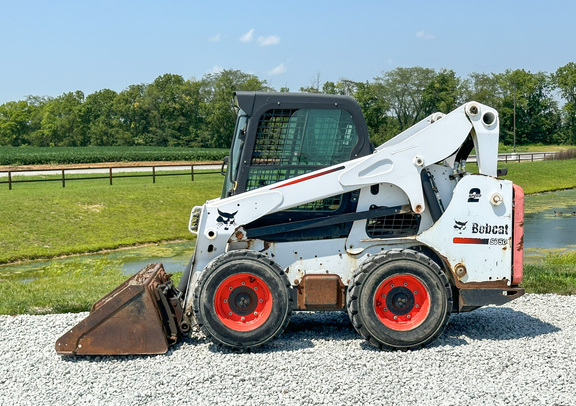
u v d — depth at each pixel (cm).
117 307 584
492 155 639
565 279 957
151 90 11875
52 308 802
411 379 517
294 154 636
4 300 859
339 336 660
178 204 2558
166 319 609
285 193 616
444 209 644
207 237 615
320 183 618
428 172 643
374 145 698
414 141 630
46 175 3553
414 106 9469
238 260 590
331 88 8475
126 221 2247
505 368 545
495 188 626
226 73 12144
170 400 476
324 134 637
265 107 629
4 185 2942
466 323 713
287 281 596
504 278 629
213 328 589
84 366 562
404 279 602
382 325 593
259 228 623
